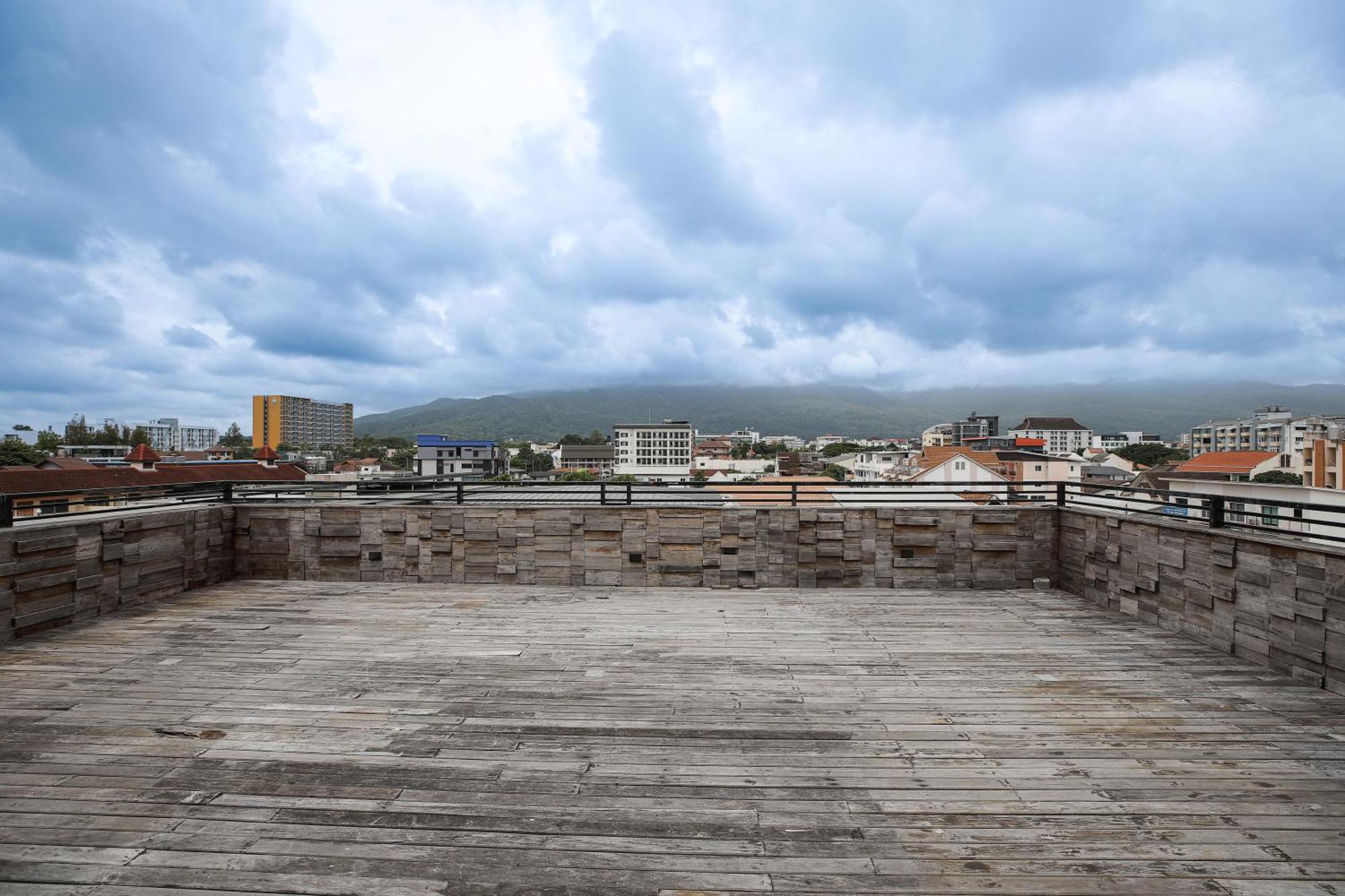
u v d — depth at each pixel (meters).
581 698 4.19
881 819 2.86
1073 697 4.23
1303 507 4.56
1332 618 4.30
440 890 2.39
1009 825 2.82
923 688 4.38
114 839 2.69
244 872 2.49
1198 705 4.10
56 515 6.15
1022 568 7.39
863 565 7.39
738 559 7.41
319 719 3.86
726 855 2.61
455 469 48.69
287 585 7.48
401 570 7.70
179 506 7.43
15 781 3.14
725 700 4.17
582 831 2.76
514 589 7.28
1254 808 2.95
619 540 7.48
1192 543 5.48
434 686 4.41
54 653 5.06
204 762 3.34
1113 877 2.49
